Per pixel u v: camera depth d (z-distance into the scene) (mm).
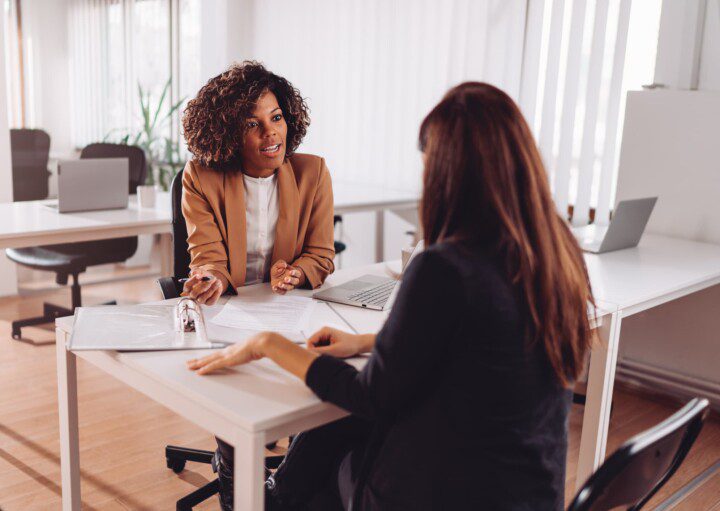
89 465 2266
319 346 1438
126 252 3486
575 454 2484
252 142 1929
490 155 1022
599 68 3121
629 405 2967
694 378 2938
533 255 1029
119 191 3094
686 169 2846
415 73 3998
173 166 5324
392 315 1041
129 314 1598
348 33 4332
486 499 1047
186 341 1452
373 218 4516
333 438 1482
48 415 2607
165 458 2332
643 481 1123
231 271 1969
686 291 2230
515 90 3486
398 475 1093
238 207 1961
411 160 4082
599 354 1949
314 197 2104
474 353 1012
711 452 2555
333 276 2123
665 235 2945
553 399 1094
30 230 2566
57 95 5488
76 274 3479
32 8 5270
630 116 2957
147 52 5559
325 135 4594
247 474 1151
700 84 2883
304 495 1485
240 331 1543
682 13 2869
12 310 3936
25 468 2223
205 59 5086
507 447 1045
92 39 5547
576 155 3295
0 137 3918
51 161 5055
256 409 1168
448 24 3793
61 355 1650
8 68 5246
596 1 3078
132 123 5727
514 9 3436
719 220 2789
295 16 4625
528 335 1031
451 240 1029
